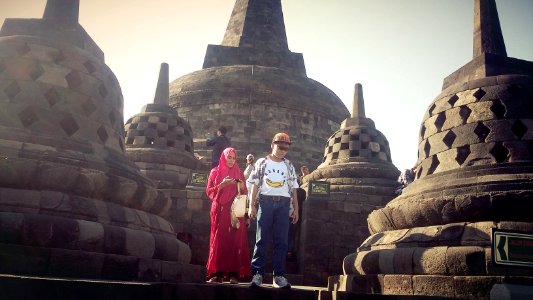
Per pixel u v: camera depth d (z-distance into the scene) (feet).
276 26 106.22
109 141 28.17
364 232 45.39
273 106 86.74
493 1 31.24
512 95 26.30
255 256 19.97
